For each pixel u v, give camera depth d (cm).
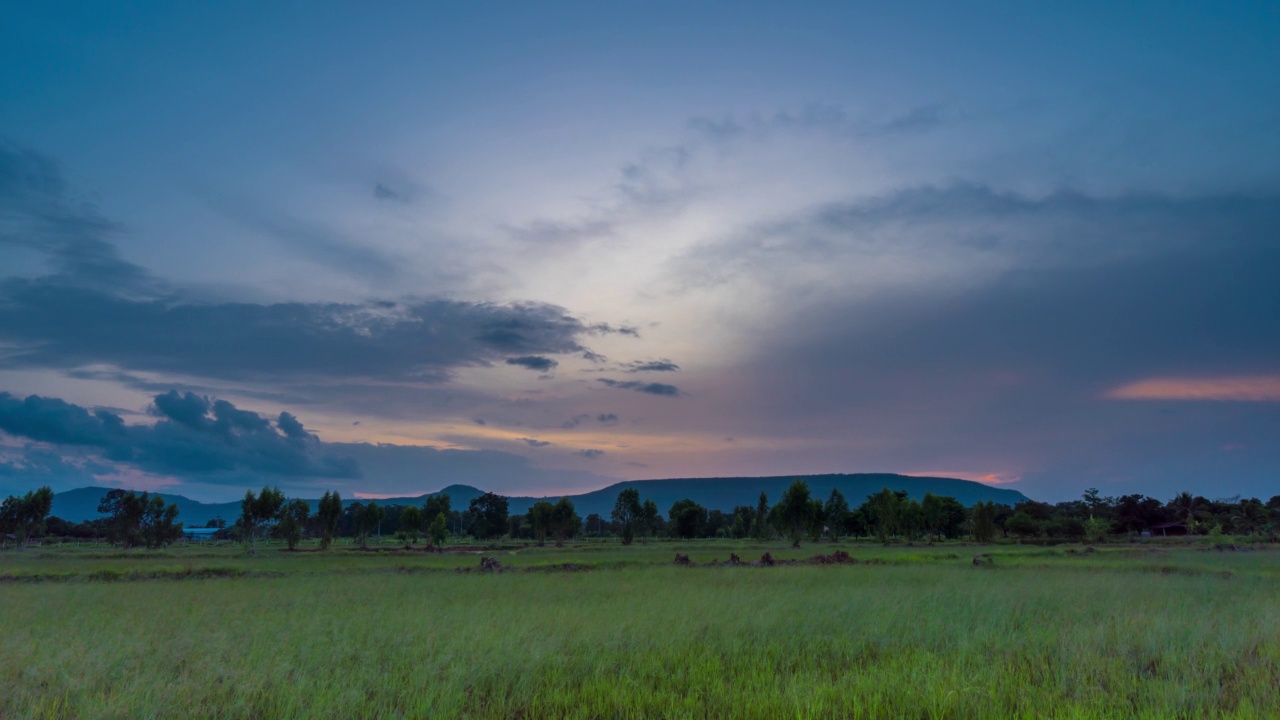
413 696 1163
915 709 1045
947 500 13362
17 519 9012
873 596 2448
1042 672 1296
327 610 2244
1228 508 12619
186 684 1209
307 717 1062
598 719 1080
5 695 1156
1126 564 4516
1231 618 1900
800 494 10669
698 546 9762
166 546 10569
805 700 1084
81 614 2164
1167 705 1055
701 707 1098
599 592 2786
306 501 10419
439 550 8862
